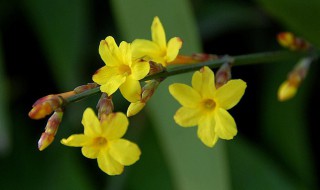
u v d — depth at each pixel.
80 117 0.48
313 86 0.47
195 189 0.44
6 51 0.49
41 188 0.48
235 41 0.48
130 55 0.33
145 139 0.48
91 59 0.48
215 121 0.34
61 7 0.47
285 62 0.47
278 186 0.46
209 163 0.43
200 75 0.34
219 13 0.47
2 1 0.48
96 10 0.48
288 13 0.42
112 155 0.33
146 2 0.43
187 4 0.42
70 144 0.33
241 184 0.47
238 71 0.48
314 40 0.43
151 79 0.34
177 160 0.44
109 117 0.32
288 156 0.46
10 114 0.49
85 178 0.48
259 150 0.47
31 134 0.49
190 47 0.42
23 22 0.49
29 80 0.49
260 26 0.47
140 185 0.47
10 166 0.49
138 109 0.33
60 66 0.47
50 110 0.33
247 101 0.48
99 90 0.33
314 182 0.46
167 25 0.42
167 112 0.44
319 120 0.47
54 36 0.47
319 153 0.47
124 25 0.44
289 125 0.46
